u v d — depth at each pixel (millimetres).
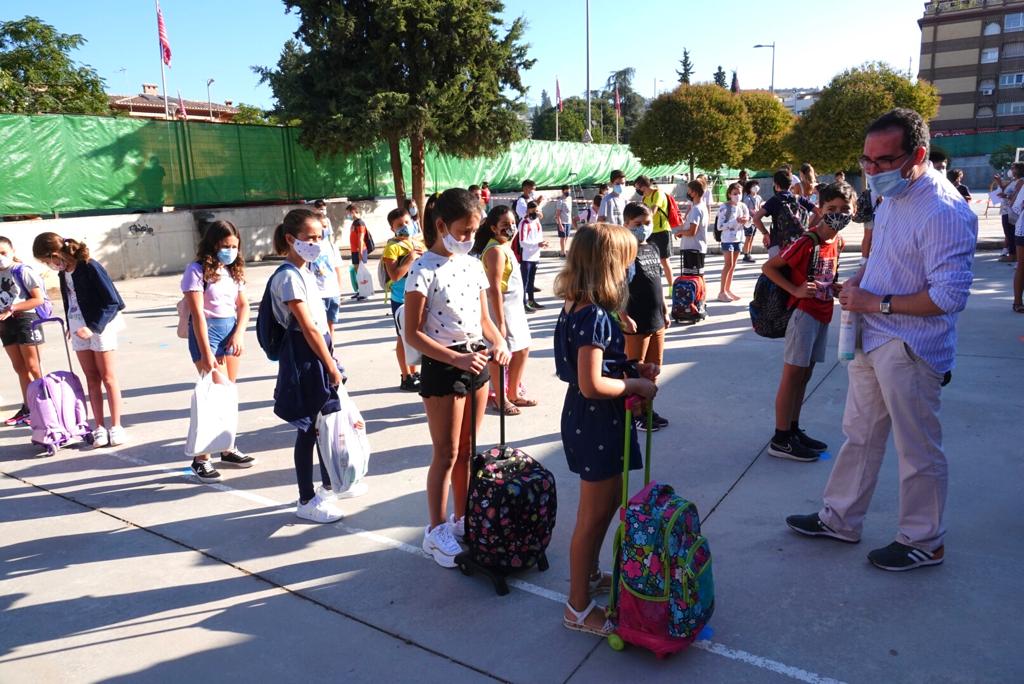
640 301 5188
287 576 3680
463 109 19875
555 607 3322
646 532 2779
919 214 3191
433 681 2846
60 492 4805
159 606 3438
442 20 19359
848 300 3383
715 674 2814
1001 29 65562
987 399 5766
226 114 50406
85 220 16000
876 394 3527
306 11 19500
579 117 67125
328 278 7375
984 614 3113
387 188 23578
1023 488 4254
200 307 4797
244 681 2891
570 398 3018
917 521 3461
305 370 4059
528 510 3408
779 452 4891
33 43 22359
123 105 46188
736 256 10758
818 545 3752
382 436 5645
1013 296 9875
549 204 28844
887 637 2986
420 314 3512
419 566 3740
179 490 4793
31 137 15250
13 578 3727
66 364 8555
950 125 69562
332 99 19125
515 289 5863
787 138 27750
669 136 25906
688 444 5199
